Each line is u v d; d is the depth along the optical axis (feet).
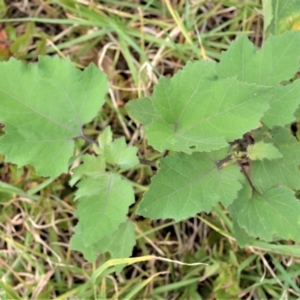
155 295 1.38
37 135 1.14
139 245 1.41
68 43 1.44
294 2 1.29
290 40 1.10
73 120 1.17
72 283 1.41
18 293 1.40
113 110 1.45
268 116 1.12
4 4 1.44
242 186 1.14
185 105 1.04
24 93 1.12
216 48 1.46
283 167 1.17
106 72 1.47
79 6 1.42
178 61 1.47
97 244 1.24
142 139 1.42
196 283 1.39
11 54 1.44
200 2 1.44
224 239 1.40
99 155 1.15
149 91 1.45
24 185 1.42
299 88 1.10
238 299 1.35
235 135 1.00
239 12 1.44
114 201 1.11
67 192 1.44
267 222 1.14
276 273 1.37
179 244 1.42
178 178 1.05
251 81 1.13
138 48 1.41
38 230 1.41
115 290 1.37
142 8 1.44
